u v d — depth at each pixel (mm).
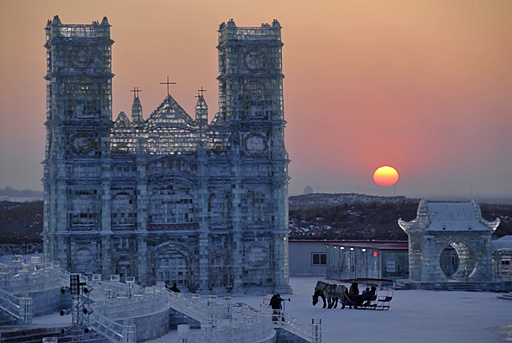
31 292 135750
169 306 151750
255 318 133750
